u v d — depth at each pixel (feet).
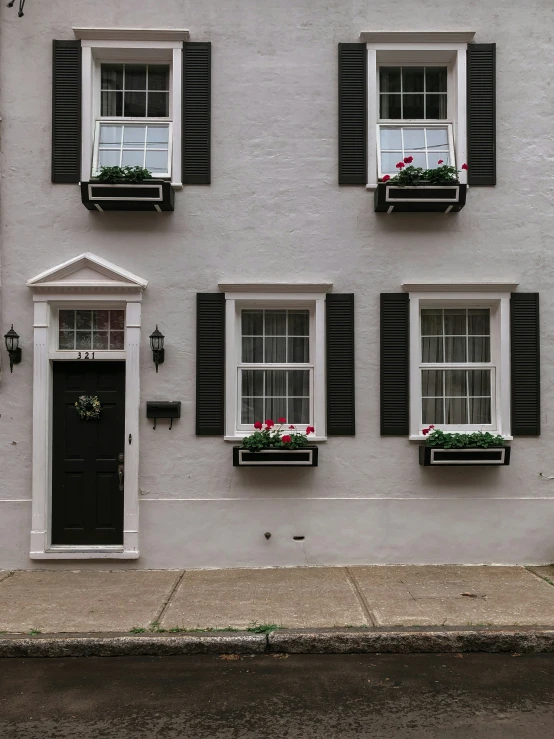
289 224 23.06
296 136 23.20
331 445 22.72
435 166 23.56
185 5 23.16
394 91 24.07
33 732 12.28
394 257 23.08
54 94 22.81
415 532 22.65
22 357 22.56
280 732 12.19
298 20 23.29
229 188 23.04
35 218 22.79
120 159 23.41
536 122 23.34
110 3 23.09
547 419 22.97
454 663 15.44
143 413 22.61
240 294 22.77
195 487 22.53
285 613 17.70
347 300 22.86
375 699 13.56
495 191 23.20
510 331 22.98
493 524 22.70
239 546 22.47
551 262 23.12
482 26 23.40
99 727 12.46
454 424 23.48
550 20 23.45
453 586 20.04
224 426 22.66
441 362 23.58
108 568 22.25
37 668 15.28
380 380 22.81
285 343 23.59
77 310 23.17
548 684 14.26
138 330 22.57
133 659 15.76
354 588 19.89
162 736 12.10
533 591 19.54
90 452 22.79
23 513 22.27
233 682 14.43
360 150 23.17
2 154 22.79
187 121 23.00
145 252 22.90
